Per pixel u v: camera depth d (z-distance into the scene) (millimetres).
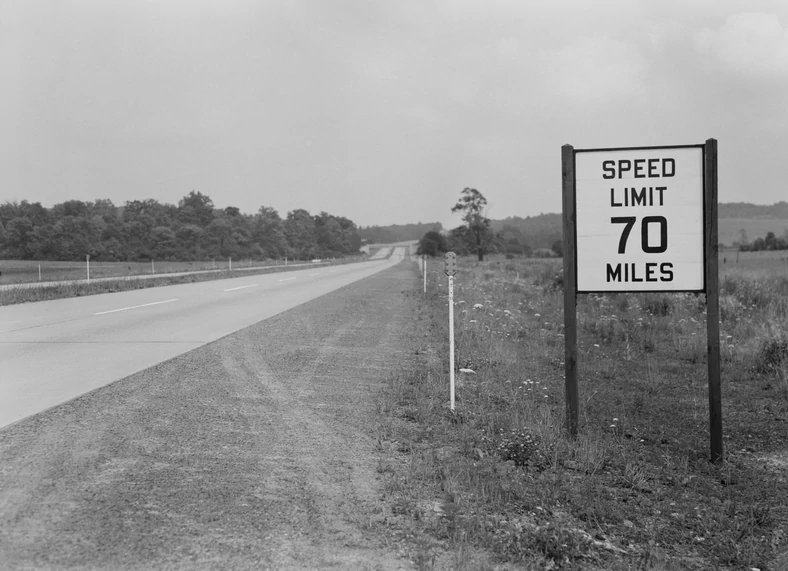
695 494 5812
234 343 12070
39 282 30453
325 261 110688
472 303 20828
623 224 6891
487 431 6832
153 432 6246
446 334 13820
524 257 112688
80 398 7473
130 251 89875
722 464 6617
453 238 109562
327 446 6094
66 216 86500
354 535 4230
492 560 4082
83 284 27266
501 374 10219
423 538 4242
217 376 9031
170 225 101812
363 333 14211
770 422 8094
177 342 12023
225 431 6414
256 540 4062
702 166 6801
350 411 7426
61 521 4188
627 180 6871
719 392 6676
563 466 6141
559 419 7613
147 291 27109
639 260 6887
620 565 4246
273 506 4613
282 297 23875
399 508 4715
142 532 4082
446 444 6410
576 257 6957
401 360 10922
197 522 4277
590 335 15109
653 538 4809
